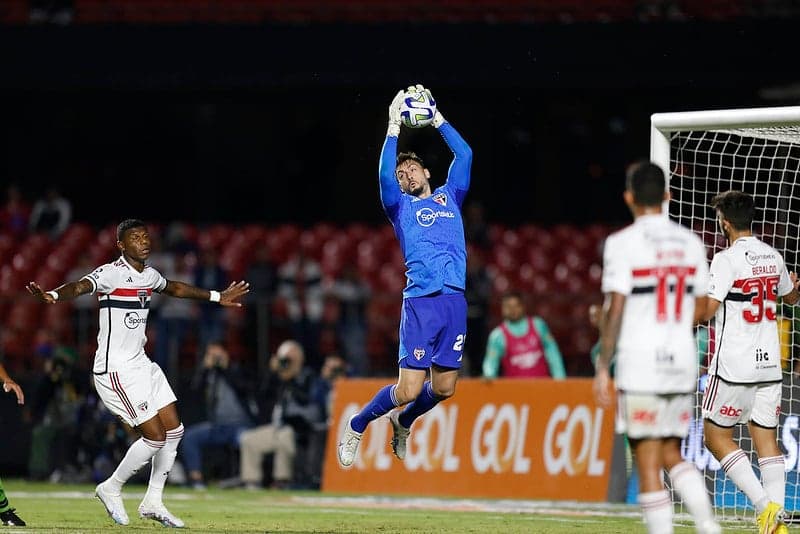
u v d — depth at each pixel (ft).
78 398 183.62
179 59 245.65
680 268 72.64
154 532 98.12
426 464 163.12
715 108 245.24
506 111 271.28
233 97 258.57
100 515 119.24
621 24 233.35
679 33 230.68
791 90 236.63
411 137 271.28
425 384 105.91
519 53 234.79
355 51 240.53
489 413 159.12
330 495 162.40
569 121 271.28
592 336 195.52
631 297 73.00
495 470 156.76
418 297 100.94
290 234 246.88
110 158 300.81
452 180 104.01
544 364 160.97
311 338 197.36
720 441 96.02
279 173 294.66
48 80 247.91
